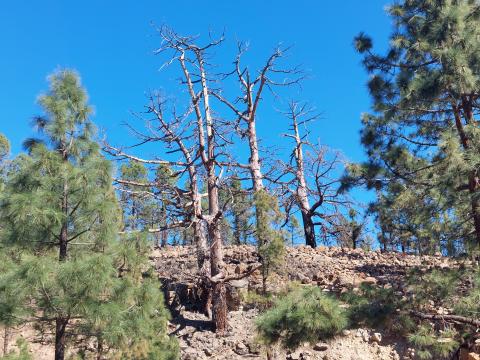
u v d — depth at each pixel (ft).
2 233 30.91
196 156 56.24
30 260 26.63
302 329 26.21
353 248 69.21
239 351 40.78
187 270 56.24
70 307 27.20
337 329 26.73
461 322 30.60
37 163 31.01
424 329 29.22
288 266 51.16
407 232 47.34
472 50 35.40
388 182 39.96
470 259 35.47
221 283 45.70
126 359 31.19
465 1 37.88
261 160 63.67
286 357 37.70
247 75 65.31
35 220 29.45
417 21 40.32
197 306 50.57
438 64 37.63
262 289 46.55
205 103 57.26
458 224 36.14
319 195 77.00
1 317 27.50
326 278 49.14
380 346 36.63
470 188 33.42
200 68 59.00
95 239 32.12
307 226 79.05
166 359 35.73
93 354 33.76
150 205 59.77
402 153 38.75
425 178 37.11
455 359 30.35
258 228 43.42
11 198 29.09
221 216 50.39
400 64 41.09
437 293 30.94
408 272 33.55
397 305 30.22
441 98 37.24
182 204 57.16
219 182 55.31
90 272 26.91
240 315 46.83
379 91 40.96
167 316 37.73
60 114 33.40
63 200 31.73
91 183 31.37
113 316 27.89
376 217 46.11
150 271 39.78
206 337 43.68
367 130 40.96
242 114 65.62
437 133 39.58
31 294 27.12
